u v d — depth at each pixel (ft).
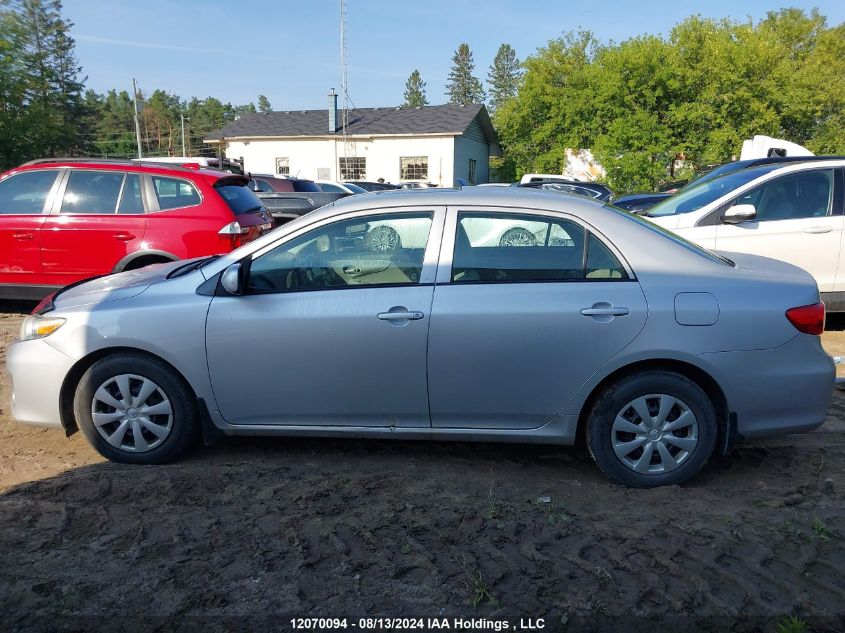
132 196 23.65
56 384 12.74
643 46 87.81
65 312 12.80
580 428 12.46
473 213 12.31
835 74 102.32
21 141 69.62
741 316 11.62
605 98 91.04
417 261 12.26
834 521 11.02
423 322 11.89
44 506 11.27
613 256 12.00
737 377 11.69
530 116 103.50
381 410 12.34
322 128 112.98
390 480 12.46
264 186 50.29
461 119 111.34
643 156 86.02
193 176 23.76
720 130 85.15
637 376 11.84
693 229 23.17
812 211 22.82
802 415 11.98
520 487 12.31
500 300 11.85
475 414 12.20
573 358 11.75
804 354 11.85
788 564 9.80
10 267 24.03
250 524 10.79
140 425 12.80
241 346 12.30
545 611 8.77
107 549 10.05
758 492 12.14
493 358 11.86
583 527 10.81
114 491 11.82
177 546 10.14
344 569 9.61
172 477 12.31
